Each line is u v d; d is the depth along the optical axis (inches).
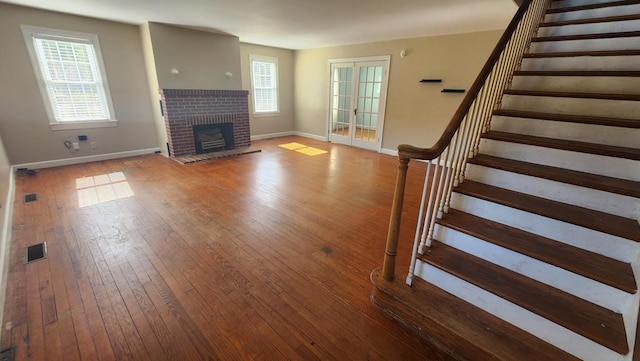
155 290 76.3
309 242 101.2
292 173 181.2
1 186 117.0
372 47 229.3
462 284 65.6
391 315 69.5
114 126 196.1
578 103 86.4
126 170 177.2
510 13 138.6
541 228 66.7
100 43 177.8
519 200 70.7
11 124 159.2
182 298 73.8
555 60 103.0
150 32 177.5
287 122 311.9
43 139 171.0
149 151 217.2
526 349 55.2
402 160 61.8
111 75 187.0
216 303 72.4
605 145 74.3
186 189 148.9
